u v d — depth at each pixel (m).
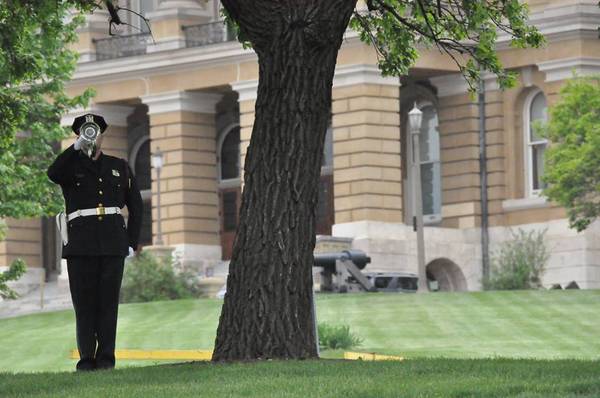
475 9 64.69
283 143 53.88
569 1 160.38
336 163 164.38
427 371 46.66
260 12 53.81
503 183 166.50
